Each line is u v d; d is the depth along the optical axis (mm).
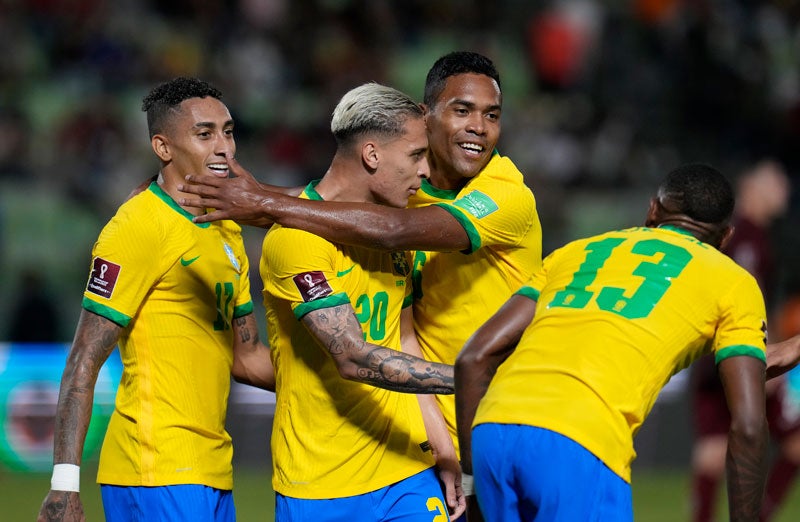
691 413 37281
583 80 58781
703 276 12859
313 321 13391
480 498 12812
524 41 62188
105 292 13875
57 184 46281
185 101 14539
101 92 53438
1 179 45625
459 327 15500
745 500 12406
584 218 48625
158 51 55781
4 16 54781
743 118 57469
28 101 52281
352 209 13570
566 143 53594
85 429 13609
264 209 13492
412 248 13938
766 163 28516
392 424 14031
